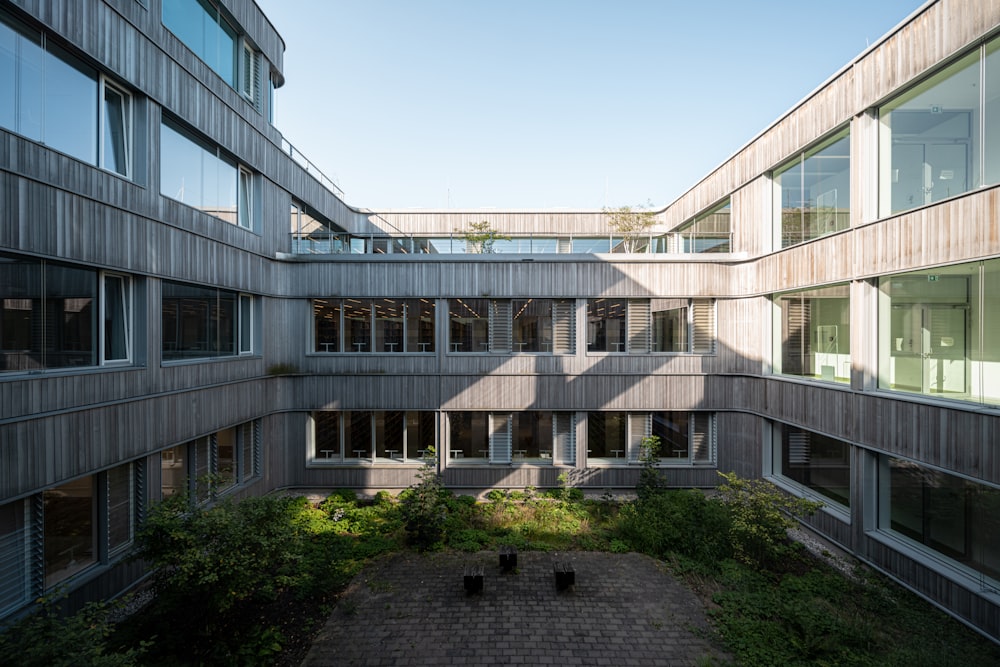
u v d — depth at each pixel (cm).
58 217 699
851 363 996
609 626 741
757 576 873
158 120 899
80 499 755
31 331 675
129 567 834
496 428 1395
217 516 679
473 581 821
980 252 736
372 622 746
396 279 1377
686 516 1041
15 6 629
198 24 1042
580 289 1373
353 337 1391
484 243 1544
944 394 812
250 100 1234
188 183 997
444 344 1381
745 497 980
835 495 1055
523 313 1385
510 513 1167
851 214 994
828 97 1048
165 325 927
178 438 948
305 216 1581
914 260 848
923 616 769
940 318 818
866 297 964
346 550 962
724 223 1507
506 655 675
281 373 1356
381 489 1376
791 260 1177
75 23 720
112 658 491
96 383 763
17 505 656
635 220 2000
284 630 721
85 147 760
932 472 845
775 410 1242
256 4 1245
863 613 772
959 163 780
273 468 1330
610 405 1380
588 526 1100
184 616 680
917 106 859
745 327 1353
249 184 1245
